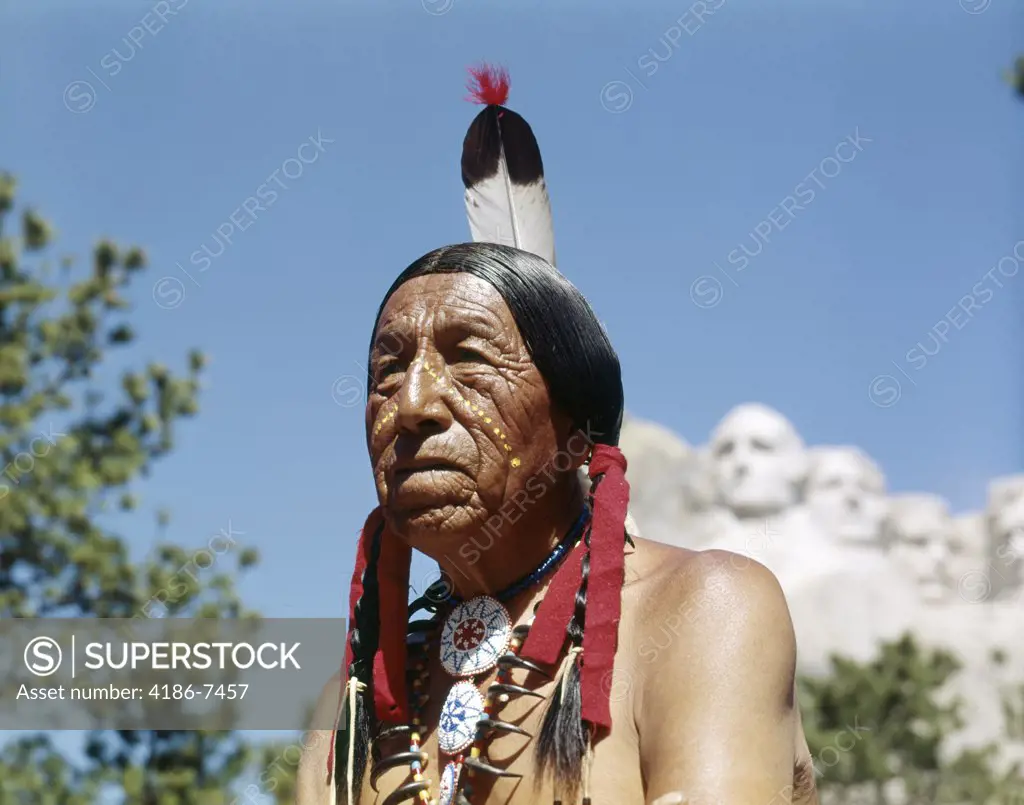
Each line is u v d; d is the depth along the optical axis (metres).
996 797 27.84
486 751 4.15
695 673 3.93
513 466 4.33
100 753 14.44
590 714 3.97
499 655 4.37
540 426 4.39
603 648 4.07
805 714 27.77
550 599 4.27
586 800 3.90
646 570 4.30
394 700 4.44
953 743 37.69
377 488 4.42
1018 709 36.84
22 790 14.08
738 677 3.92
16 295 16.19
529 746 4.09
